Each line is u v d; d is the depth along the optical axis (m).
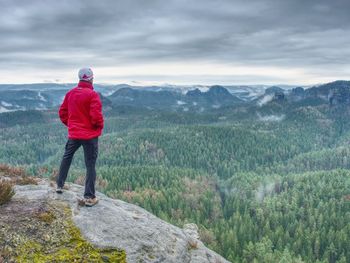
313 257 89.94
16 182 13.52
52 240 9.67
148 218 13.55
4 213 10.05
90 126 11.47
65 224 10.42
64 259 9.25
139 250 10.92
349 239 97.25
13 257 8.69
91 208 11.85
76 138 11.30
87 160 11.76
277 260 82.12
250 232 100.50
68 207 11.45
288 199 145.88
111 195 127.19
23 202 10.95
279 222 120.81
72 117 11.46
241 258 82.81
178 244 12.81
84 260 9.54
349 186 154.88
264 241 90.94
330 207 132.25
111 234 10.87
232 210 134.75
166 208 117.44
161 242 12.07
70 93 11.57
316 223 116.75
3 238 9.05
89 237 10.35
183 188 149.62
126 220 12.09
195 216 114.44
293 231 111.56
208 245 87.50
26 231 9.55
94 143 11.56
